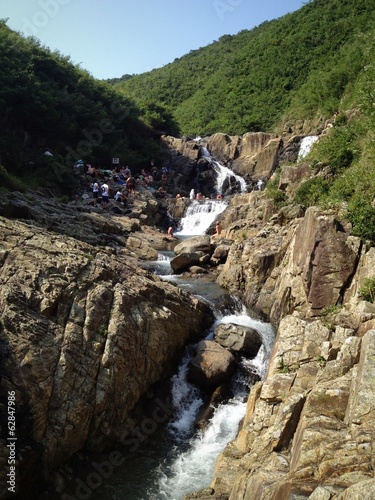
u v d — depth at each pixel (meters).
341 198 12.72
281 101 48.94
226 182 36.41
